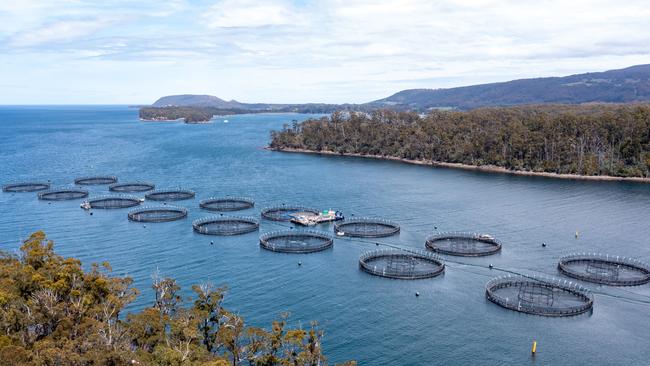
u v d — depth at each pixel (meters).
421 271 126.88
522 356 89.81
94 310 76.19
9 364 58.12
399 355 89.56
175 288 89.81
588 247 148.12
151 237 153.62
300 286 118.25
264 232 162.50
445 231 163.75
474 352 90.81
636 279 122.50
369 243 151.75
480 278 124.88
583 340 95.56
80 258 134.00
